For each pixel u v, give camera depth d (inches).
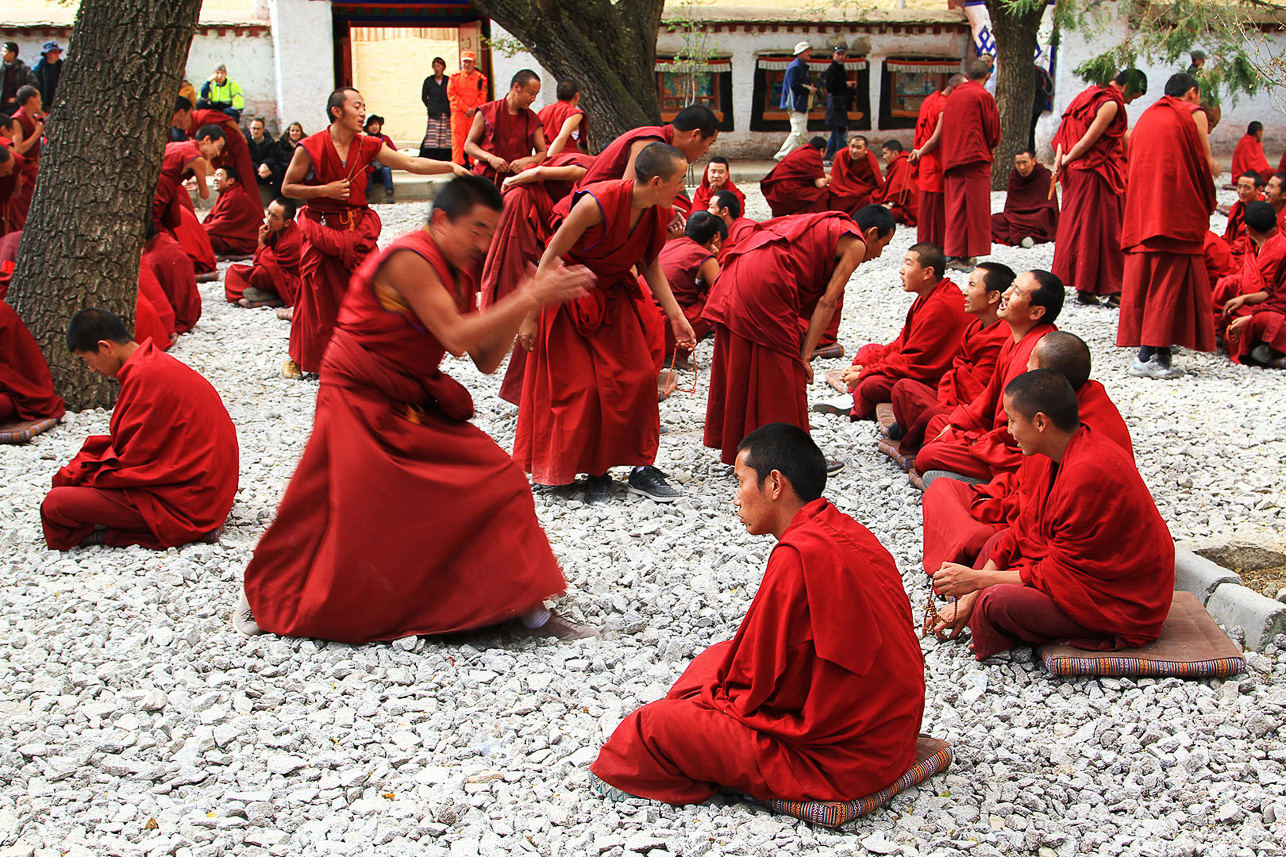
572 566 181.6
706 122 210.8
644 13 419.8
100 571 178.2
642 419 210.8
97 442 188.4
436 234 142.7
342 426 148.3
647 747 120.0
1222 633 152.3
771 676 114.4
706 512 206.5
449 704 141.3
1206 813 122.6
